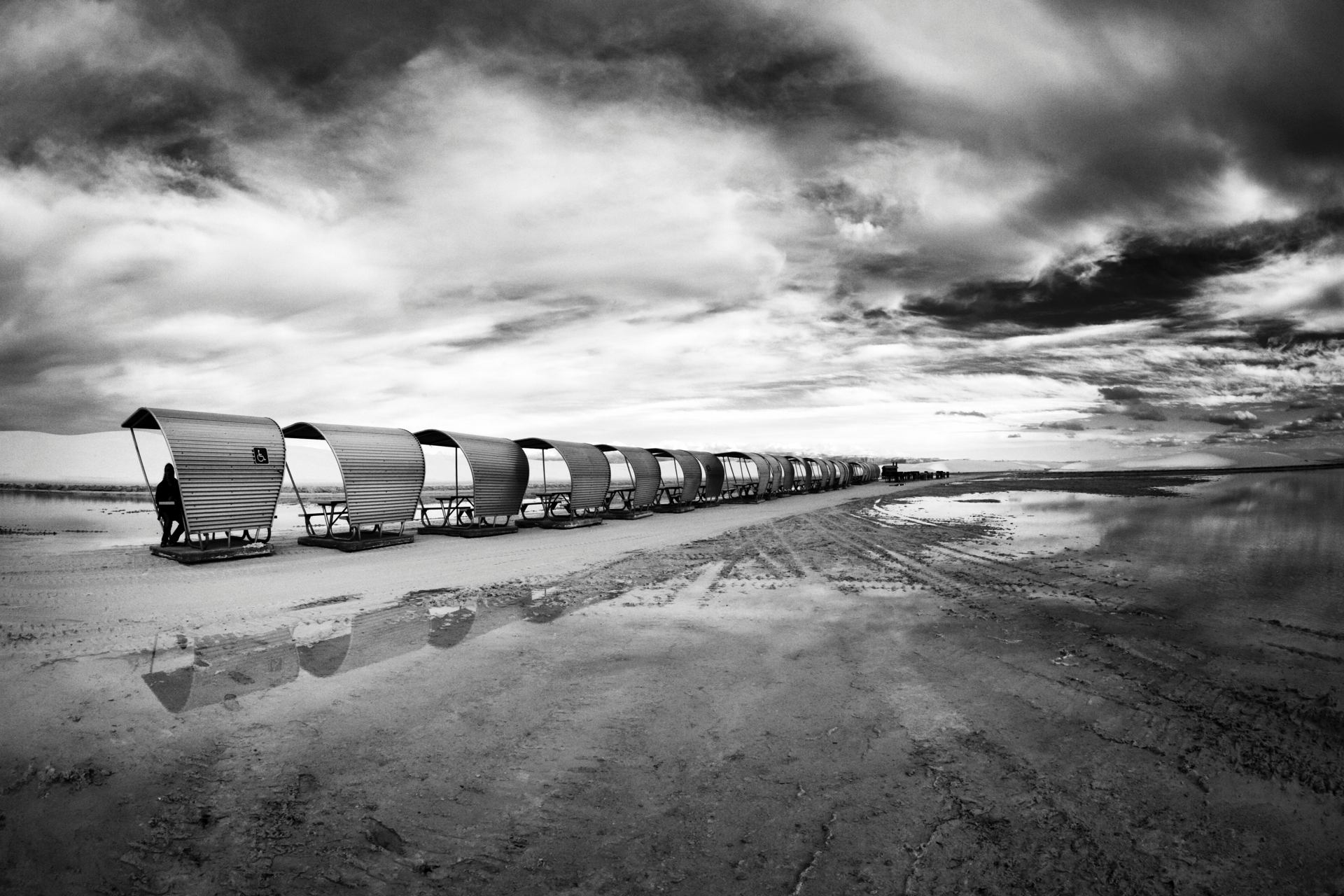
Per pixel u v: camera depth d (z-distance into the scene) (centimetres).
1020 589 1068
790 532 2080
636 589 1094
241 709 555
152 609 941
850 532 2050
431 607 959
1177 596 1003
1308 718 530
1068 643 748
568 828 372
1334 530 1903
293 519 2533
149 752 471
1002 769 441
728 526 2348
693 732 504
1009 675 636
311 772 442
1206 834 365
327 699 579
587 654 715
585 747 479
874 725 516
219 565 1359
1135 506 2952
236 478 1473
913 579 1173
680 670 657
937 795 406
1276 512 2536
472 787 420
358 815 388
